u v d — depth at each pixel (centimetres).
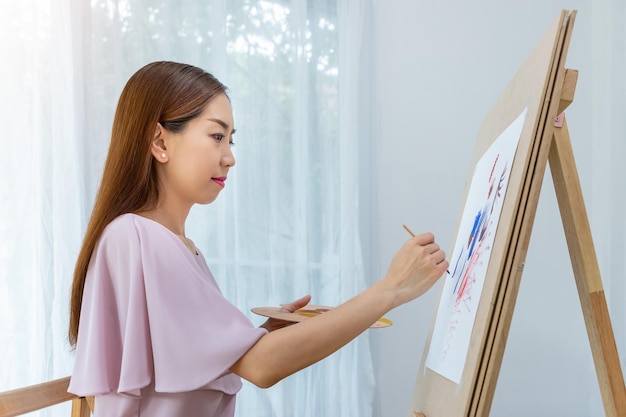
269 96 241
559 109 86
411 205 265
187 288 99
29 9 203
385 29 263
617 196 268
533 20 282
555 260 280
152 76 110
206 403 103
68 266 203
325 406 245
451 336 106
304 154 245
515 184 85
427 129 268
